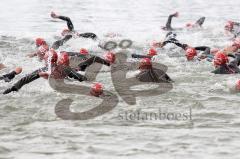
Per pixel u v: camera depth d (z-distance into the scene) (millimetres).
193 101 51375
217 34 101375
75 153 37094
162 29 107875
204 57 72688
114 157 36281
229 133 41469
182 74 64188
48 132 41750
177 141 39594
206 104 50281
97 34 101938
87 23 119188
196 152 37219
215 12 142000
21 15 134750
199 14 137500
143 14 137625
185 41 94188
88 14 136875
